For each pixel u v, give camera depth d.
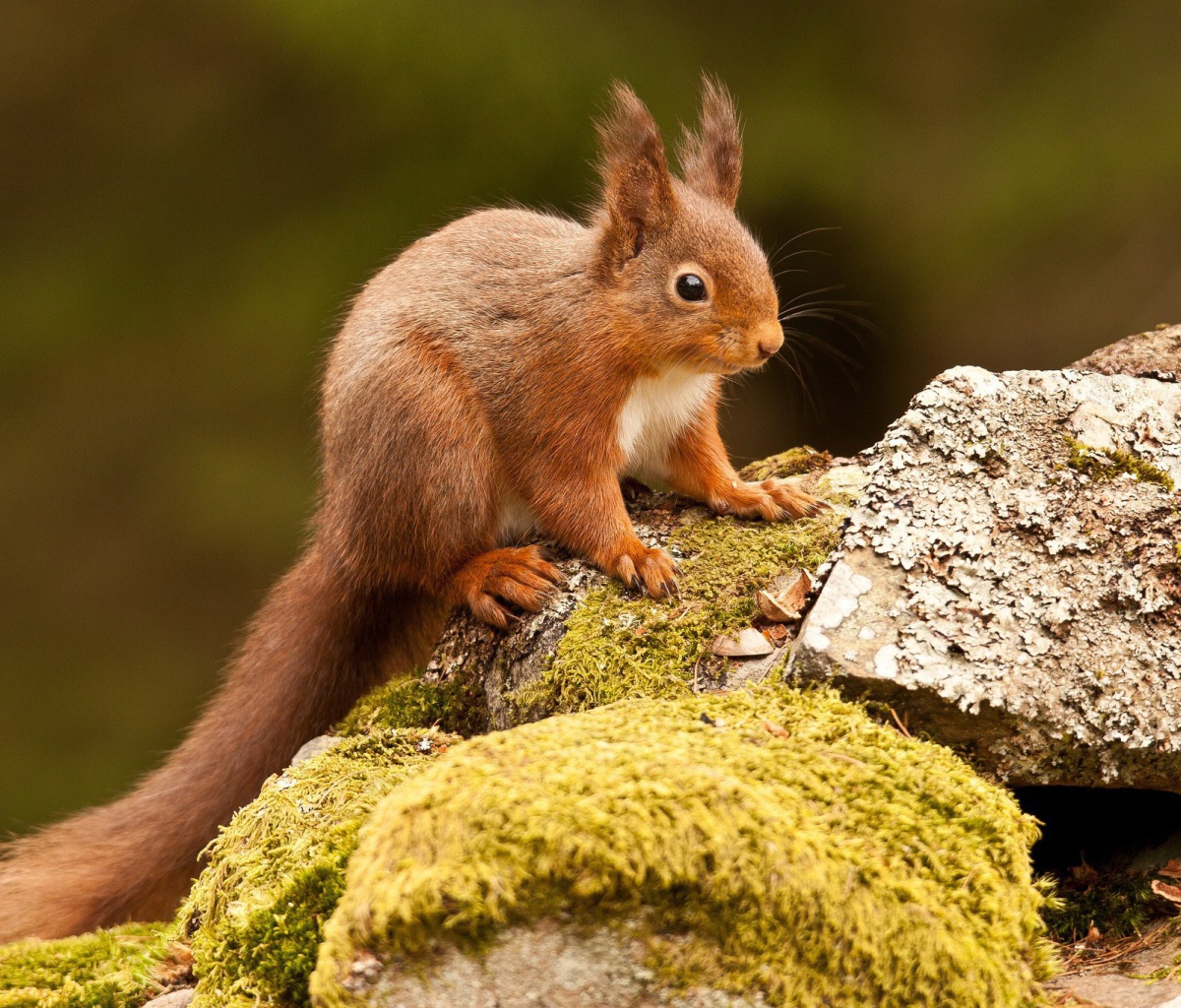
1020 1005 5.12
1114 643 6.39
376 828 5.21
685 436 9.05
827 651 6.36
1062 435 7.15
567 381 8.69
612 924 4.77
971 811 5.53
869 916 4.95
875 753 5.73
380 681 9.98
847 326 18.77
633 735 5.65
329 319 18.84
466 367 8.90
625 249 8.78
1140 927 6.28
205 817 9.40
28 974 7.25
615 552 8.36
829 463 9.62
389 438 8.82
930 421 7.15
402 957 4.83
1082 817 6.88
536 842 4.80
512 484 8.96
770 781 5.37
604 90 18.66
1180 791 6.34
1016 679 6.26
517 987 4.79
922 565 6.67
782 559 7.98
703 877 4.77
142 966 7.21
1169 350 8.55
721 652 7.37
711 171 9.64
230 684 10.21
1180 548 6.57
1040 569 6.62
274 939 5.95
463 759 5.40
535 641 8.16
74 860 9.20
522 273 8.98
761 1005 4.81
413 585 9.15
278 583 10.67
